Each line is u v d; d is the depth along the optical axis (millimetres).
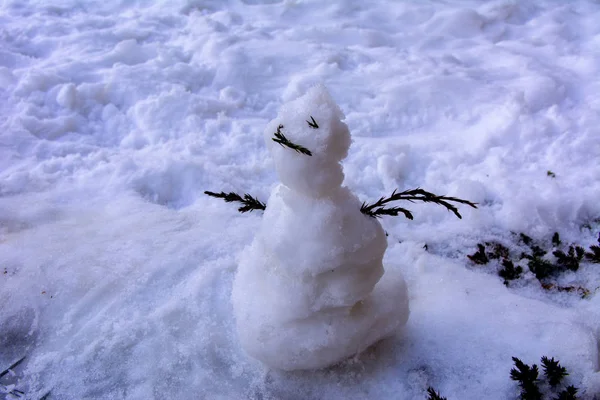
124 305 792
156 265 842
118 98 1187
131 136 1100
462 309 789
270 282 658
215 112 1164
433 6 1565
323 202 617
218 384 709
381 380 715
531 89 1187
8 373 724
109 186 979
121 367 726
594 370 708
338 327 669
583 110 1144
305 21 1521
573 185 984
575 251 896
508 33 1478
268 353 678
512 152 1058
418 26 1502
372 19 1526
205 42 1364
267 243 635
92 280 820
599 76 1259
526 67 1285
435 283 831
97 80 1228
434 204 959
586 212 952
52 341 754
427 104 1190
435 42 1434
